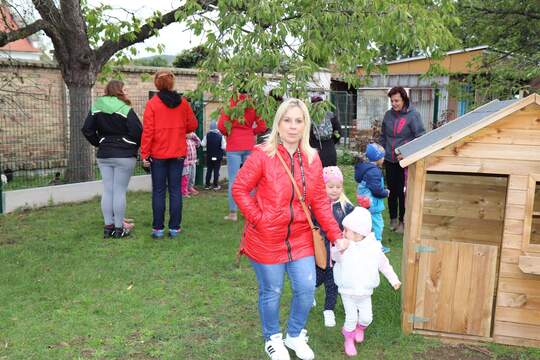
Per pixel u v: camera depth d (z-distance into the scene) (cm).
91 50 958
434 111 1548
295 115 326
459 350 376
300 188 329
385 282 496
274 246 328
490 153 368
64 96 1090
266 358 359
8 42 870
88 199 904
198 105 1021
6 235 662
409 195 417
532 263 360
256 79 572
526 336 380
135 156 633
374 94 1636
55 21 867
